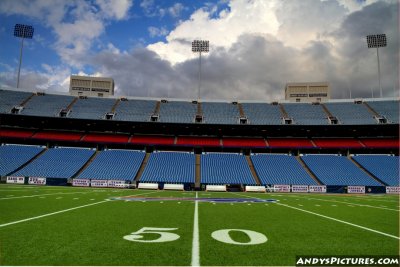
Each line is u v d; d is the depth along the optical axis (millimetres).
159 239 6930
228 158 43875
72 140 44656
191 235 7441
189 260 5316
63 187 31578
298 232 8141
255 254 5805
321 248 6379
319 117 48062
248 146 45531
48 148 43781
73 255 5527
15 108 45344
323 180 37562
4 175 36344
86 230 7867
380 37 51812
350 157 43781
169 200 18562
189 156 44188
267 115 49812
